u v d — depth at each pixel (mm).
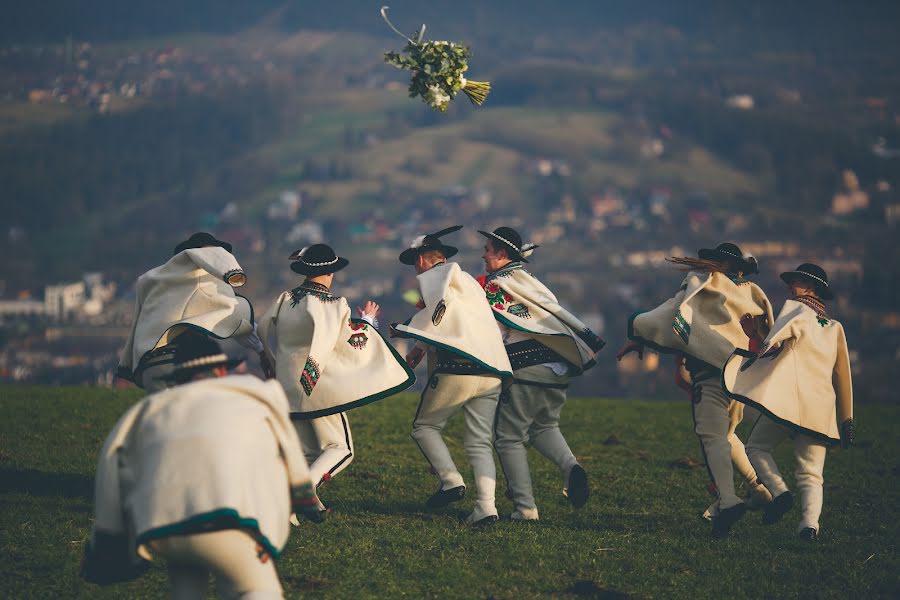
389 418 18953
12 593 8820
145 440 7133
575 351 11703
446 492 11398
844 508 13047
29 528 10500
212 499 6836
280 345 11141
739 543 11094
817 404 11203
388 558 10039
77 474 13086
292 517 10898
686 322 11547
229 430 7102
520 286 11836
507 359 11484
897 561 10656
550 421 11797
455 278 11523
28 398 19891
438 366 11555
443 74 12000
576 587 9484
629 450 16906
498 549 10406
